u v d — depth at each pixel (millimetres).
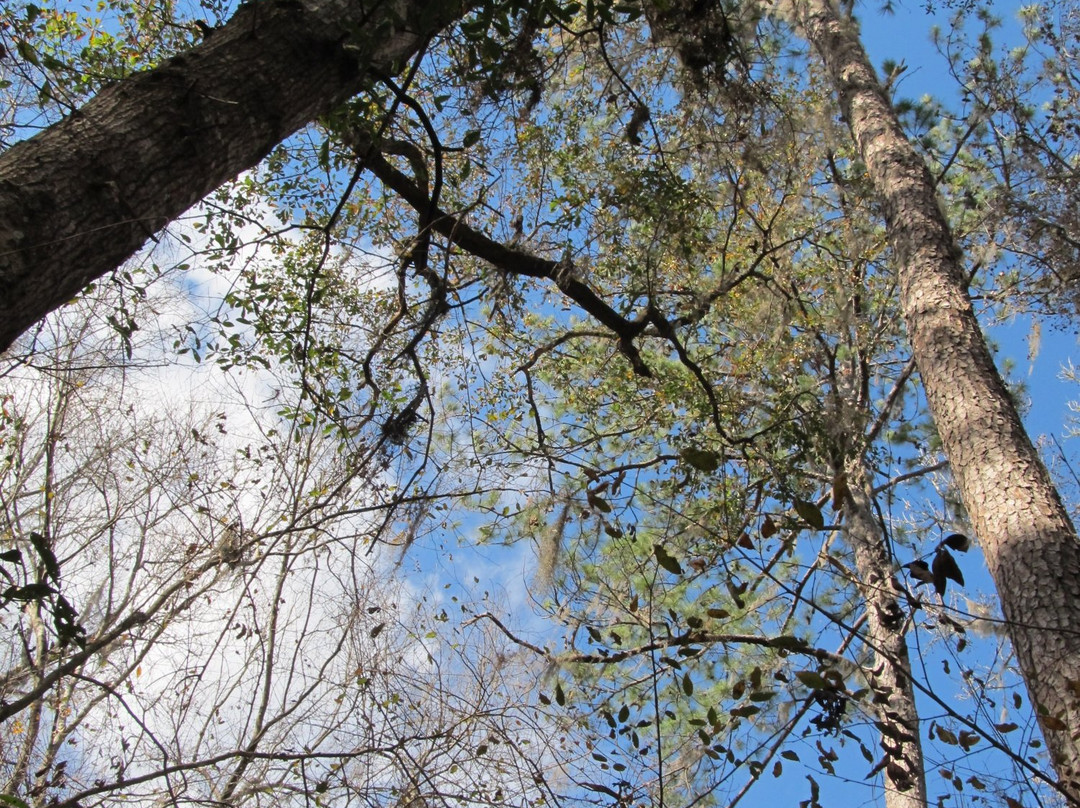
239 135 2457
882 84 7168
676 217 4941
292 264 5484
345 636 4605
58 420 5703
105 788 3404
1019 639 3438
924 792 4586
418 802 3912
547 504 4148
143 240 2242
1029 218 7086
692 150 5039
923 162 5754
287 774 4262
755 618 6348
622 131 5582
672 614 4184
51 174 2053
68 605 2402
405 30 2982
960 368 4453
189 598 4891
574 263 4680
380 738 3996
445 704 4355
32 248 1949
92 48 4691
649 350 7363
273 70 2578
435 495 3969
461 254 5645
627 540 4562
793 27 7230
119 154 2174
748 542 2979
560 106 5551
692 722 3252
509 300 5473
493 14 3189
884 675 5062
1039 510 3729
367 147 4023
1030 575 3510
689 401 6562
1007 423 4164
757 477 5754
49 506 5395
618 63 4801
